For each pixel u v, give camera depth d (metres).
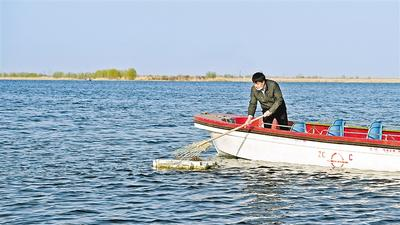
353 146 15.99
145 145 22.62
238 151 17.48
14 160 18.22
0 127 29.06
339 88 142.25
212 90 109.62
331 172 16.08
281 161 16.94
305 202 12.98
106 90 99.44
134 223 11.27
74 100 60.88
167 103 57.03
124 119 35.34
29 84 140.25
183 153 17.70
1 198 13.04
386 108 50.69
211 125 17.53
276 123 16.88
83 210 12.13
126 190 13.99
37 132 26.88
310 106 53.03
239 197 13.38
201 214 11.93
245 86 151.88
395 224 11.34
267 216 11.84
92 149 21.14
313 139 16.33
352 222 11.45
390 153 15.66
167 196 13.42
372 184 14.73
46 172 16.17
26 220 11.34
